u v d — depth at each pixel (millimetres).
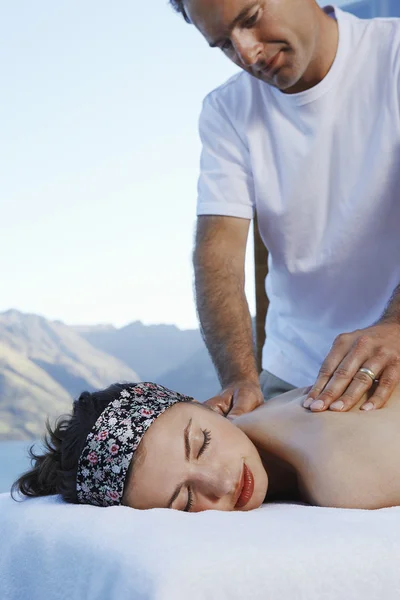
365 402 1570
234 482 1478
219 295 2131
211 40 1832
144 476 1479
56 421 1690
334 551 1096
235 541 1105
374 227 1963
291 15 1795
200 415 1547
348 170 1974
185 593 1024
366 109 1939
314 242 2057
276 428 1616
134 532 1182
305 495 1559
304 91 1977
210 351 2094
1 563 1382
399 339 1622
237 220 2205
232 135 2182
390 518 1225
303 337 2168
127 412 1542
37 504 1493
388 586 1093
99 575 1140
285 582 1064
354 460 1475
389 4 2705
